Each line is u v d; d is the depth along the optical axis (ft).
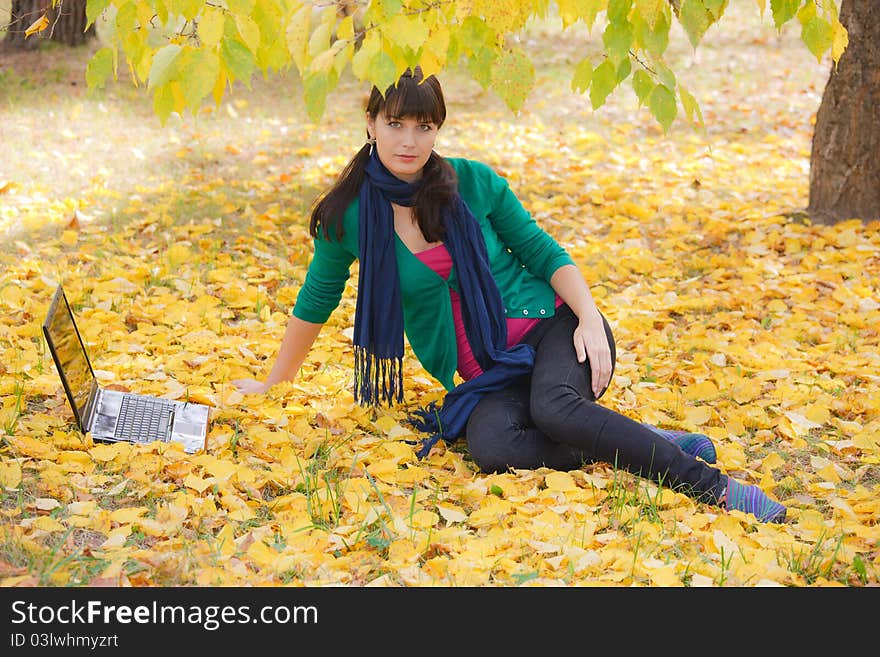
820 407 19.24
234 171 35.37
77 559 13.19
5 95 43.04
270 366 20.90
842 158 30.48
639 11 13.43
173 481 15.74
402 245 17.08
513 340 17.62
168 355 20.93
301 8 13.01
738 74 51.24
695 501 15.57
